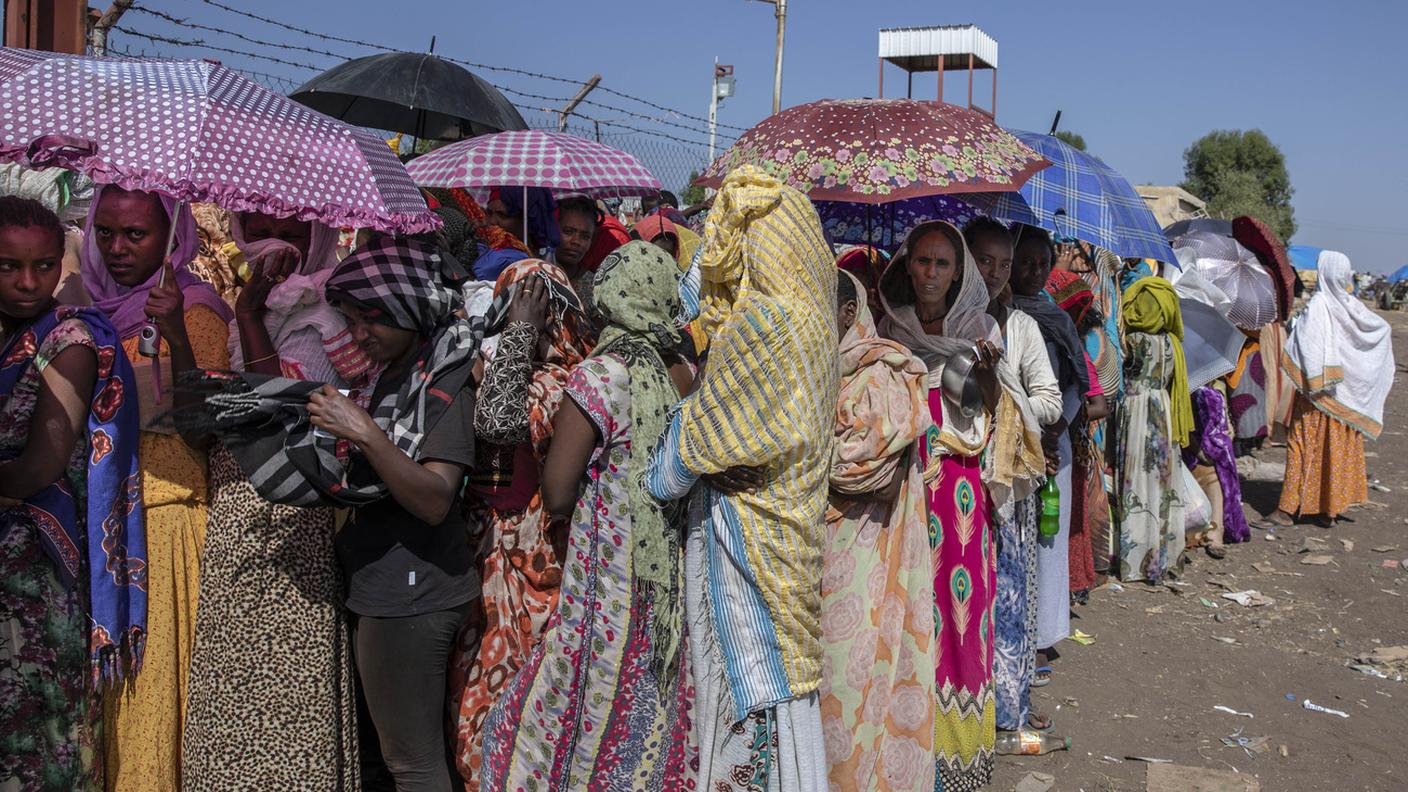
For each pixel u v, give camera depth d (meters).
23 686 2.60
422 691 2.81
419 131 7.32
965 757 3.49
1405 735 4.49
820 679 2.95
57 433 2.54
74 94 2.49
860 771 3.21
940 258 3.46
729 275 2.80
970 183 3.23
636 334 2.88
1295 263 19.91
